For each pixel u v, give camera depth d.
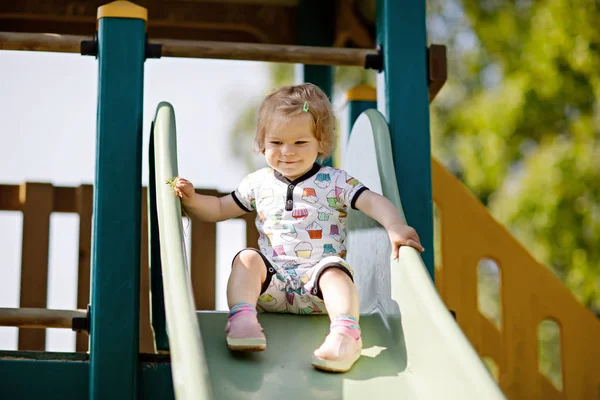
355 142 3.75
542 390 4.73
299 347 2.88
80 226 4.72
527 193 9.39
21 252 4.65
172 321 2.49
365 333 3.04
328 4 5.62
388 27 3.69
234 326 2.79
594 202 9.38
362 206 3.16
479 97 10.52
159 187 2.98
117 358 3.01
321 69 5.57
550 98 9.82
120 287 3.08
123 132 3.23
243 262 3.01
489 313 11.03
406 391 2.70
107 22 3.33
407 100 3.63
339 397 2.66
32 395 3.01
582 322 4.79
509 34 10.41
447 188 4.86
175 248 2.72
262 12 5.58
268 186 3.25
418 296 2.79
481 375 2.40
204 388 2.26
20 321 3.16
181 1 5.50
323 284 2.98
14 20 5.50
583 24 9.80
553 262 9.35
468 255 4.80
